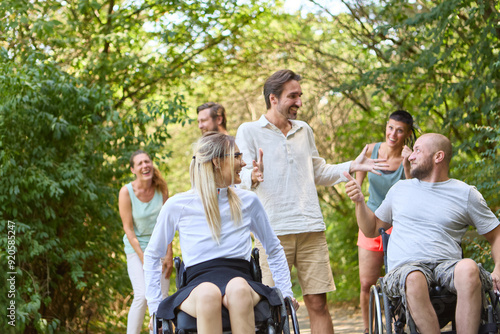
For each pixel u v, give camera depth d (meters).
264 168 4.49
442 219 3.85
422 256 3.80
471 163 6.61
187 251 3.43
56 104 7.05
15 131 6.59
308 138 4.73
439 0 7.77
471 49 6.75
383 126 9.88
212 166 3.47
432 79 8.11
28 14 8.25
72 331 7.39
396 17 8.41
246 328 3.09
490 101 6.54
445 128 7.96
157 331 3.32
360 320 8.44
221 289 3.20
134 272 5.47
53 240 6.75
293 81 4.53
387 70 7.77
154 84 9.39
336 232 10.90
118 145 7.63
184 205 3.47
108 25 8.90
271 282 4.42
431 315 3.51
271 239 3.69
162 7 9.17
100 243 7.64
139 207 5.52
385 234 4.02
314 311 4.54
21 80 6.35
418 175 3.96
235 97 11.55
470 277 3.48
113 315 8.22
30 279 6.57
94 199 7.00
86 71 8.01
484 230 3.87
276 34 10.47
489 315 3.50
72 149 7.27
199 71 9.99
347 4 9.28
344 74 9.87
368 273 5.33
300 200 4.48
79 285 6.68
